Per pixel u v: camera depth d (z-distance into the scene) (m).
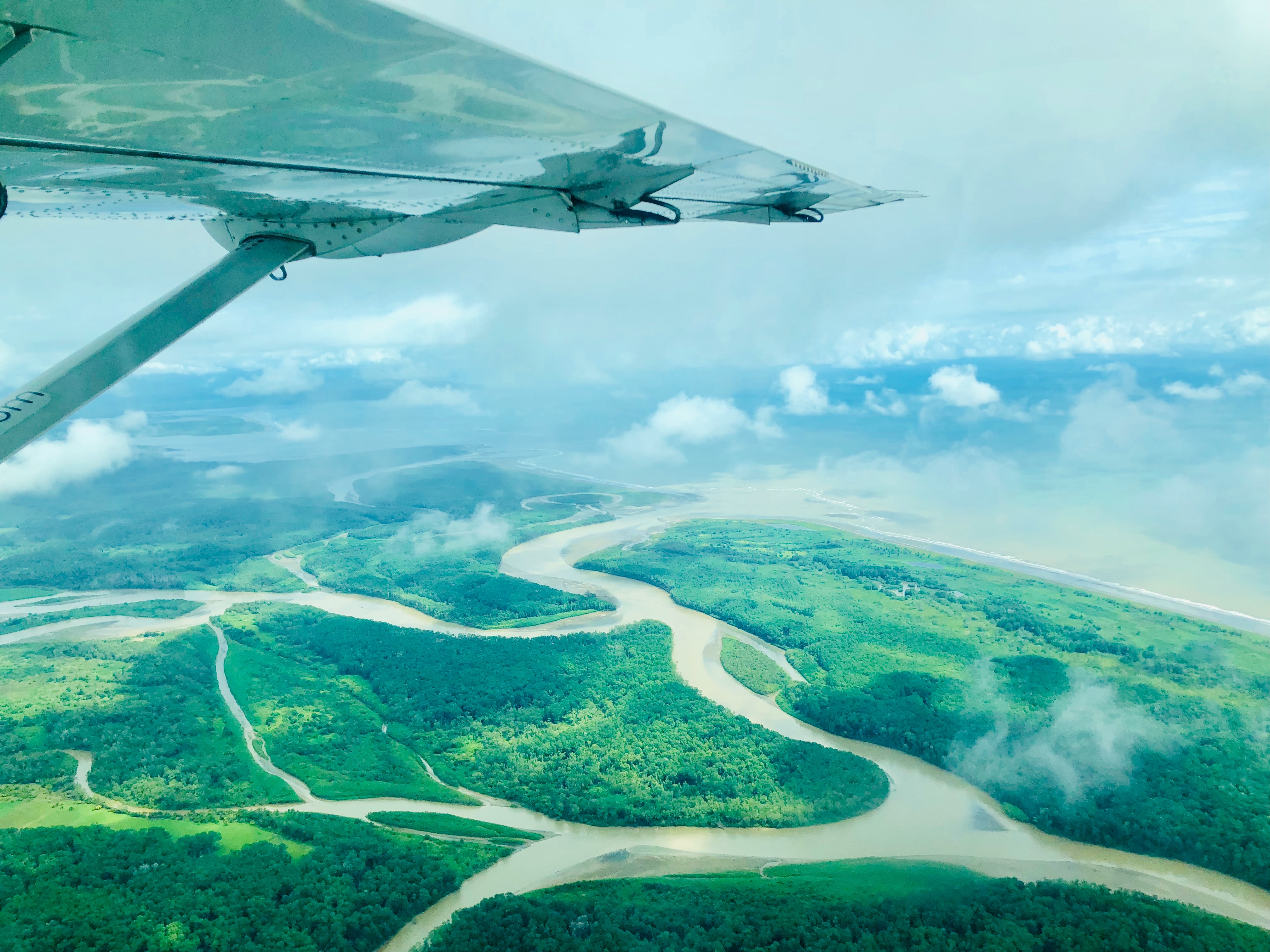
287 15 2.50
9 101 2.99
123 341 4.61
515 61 2.75
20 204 4.49
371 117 3.21
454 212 4.70
